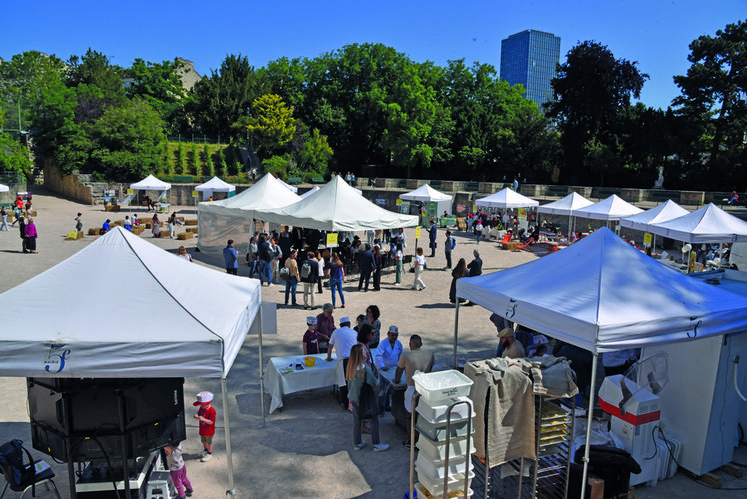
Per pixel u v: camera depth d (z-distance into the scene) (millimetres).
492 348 10562
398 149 52094
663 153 41812
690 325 5457
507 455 4812
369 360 6473
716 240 15414
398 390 7117
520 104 56562
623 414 5973
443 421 4531
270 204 19031
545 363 5008
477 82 58250
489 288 6801
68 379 4586
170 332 4742
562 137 48031
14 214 31062
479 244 27109
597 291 5664
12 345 4395
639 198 35219
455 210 41125
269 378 7965
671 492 5844
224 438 6844
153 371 4590
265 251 16062
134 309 4996
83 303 4980
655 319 5227
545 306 5703
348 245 18641
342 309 13617
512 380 4766
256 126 52625
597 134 46406
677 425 6336
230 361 5035
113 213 37438
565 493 4992
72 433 4543
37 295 5059
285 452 6492
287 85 65188
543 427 4965
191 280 5941
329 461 6285
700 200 32875
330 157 58562
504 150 52906
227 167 52938
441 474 4570
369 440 6820
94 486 4836
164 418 4816
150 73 71750
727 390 6078
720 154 39375
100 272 5391
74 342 4453
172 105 67625
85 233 27359
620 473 5395
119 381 4598
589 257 6336
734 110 37938
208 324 4977
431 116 52250
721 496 5770
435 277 18438
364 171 58906
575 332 5211
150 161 46906
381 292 15867
